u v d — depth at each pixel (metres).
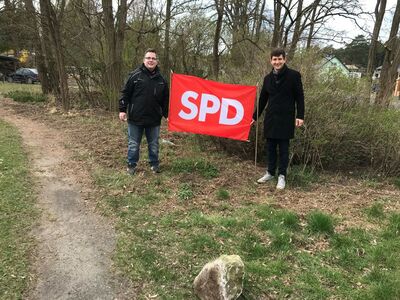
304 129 6.77
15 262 3.84
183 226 4.61
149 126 6.13
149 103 6.00
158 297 3.44
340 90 7.33
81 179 6.12
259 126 6.90
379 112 7.44
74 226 4.63
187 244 4.22
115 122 10.65
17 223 4.59
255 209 5.12
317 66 7.66
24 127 10.06
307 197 5.66
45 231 4.48
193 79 6.18
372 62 16.27
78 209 5.08
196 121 6.28
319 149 6.81
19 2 16.45
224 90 6.17
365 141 7.06
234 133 6.27
